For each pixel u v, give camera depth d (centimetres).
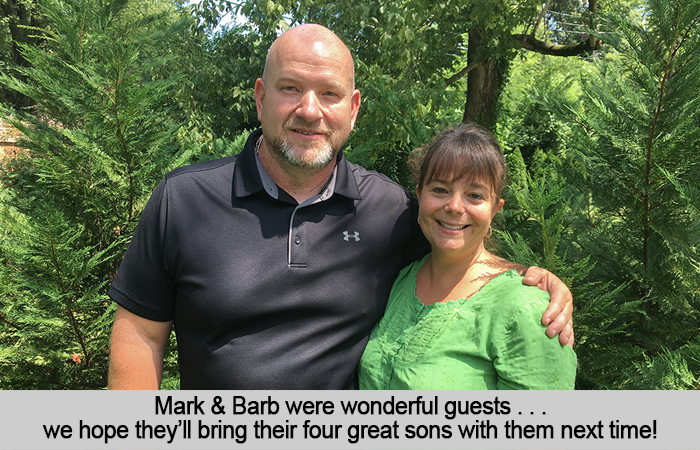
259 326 156
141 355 165
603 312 202
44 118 350
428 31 666
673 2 204
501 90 947
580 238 258
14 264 282
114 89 275
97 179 303
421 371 146
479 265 156
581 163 248
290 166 161
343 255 166
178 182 166
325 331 160
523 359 133
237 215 161
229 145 353
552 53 748
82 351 286
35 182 336
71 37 307
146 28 381
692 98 202
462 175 146
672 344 225
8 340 300
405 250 184
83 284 307
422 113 539
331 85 160
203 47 780
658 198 218
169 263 162
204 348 158
